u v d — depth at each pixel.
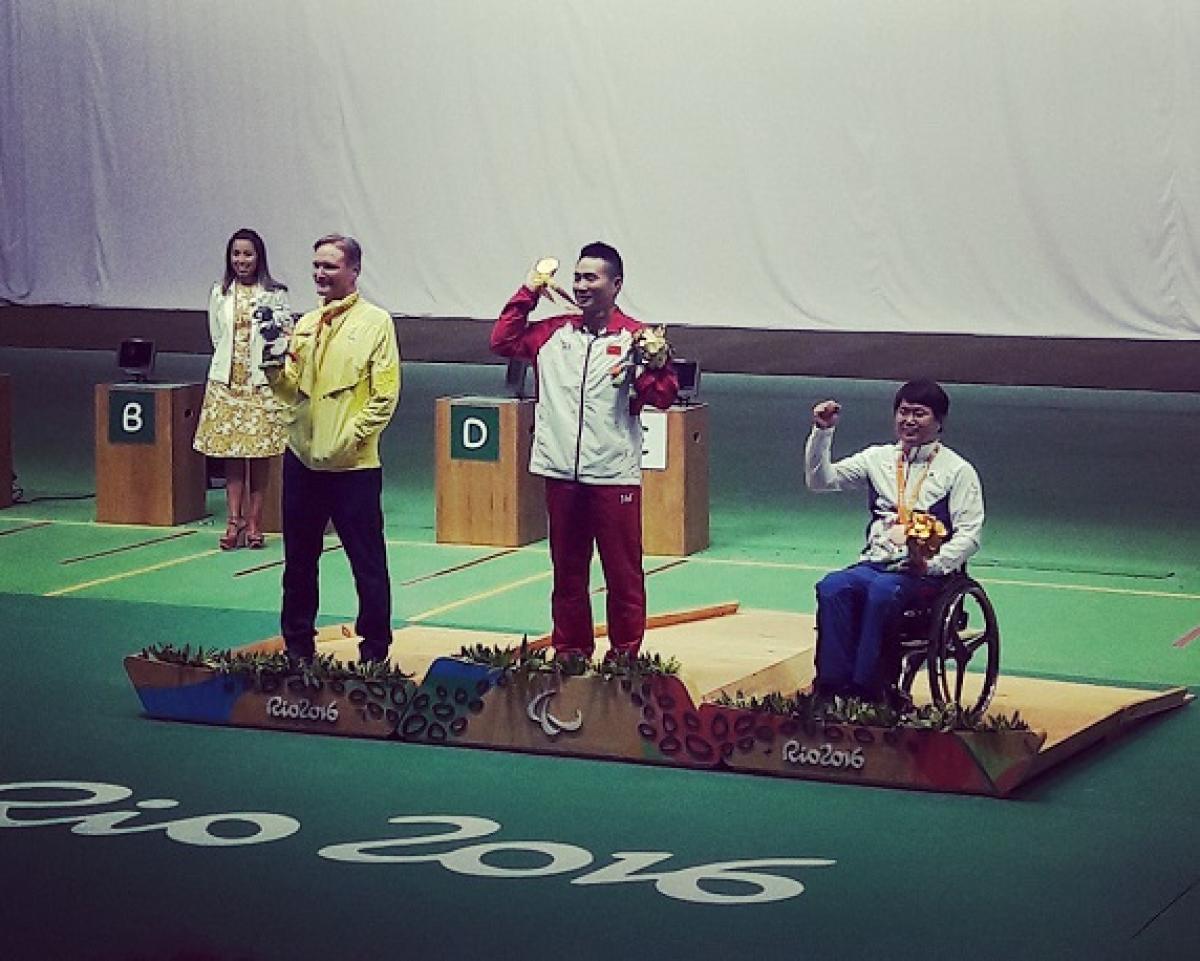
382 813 6.75
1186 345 19.55
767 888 6.04
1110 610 10.15
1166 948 5.57
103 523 12.31
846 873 6.18
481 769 7.26
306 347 7.78
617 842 6.46
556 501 7.74
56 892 6.00
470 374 20.66
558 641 7.88
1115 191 19.50
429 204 21.64
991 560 11.43
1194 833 6.59
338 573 10.96
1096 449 15.77
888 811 6.79
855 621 7.24
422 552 11.55
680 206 20.80
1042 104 19.56
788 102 20.31
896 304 20.30
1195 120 19.16
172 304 22.78
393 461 15.16
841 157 20.23
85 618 9.69
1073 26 19.36
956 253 20.06
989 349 20.11
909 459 7.41
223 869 6.21
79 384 19.66
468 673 7.51
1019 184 19.75
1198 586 10.74
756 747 7.19
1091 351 19.83
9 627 9.48
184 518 12.34
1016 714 7.11
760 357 20.88
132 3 22.42
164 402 12.16
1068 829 6.62
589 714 7.39
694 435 11.59
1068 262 19.75
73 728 7.75
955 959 5.49
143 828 6.59
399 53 21.52
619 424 7.64
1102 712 7.73
